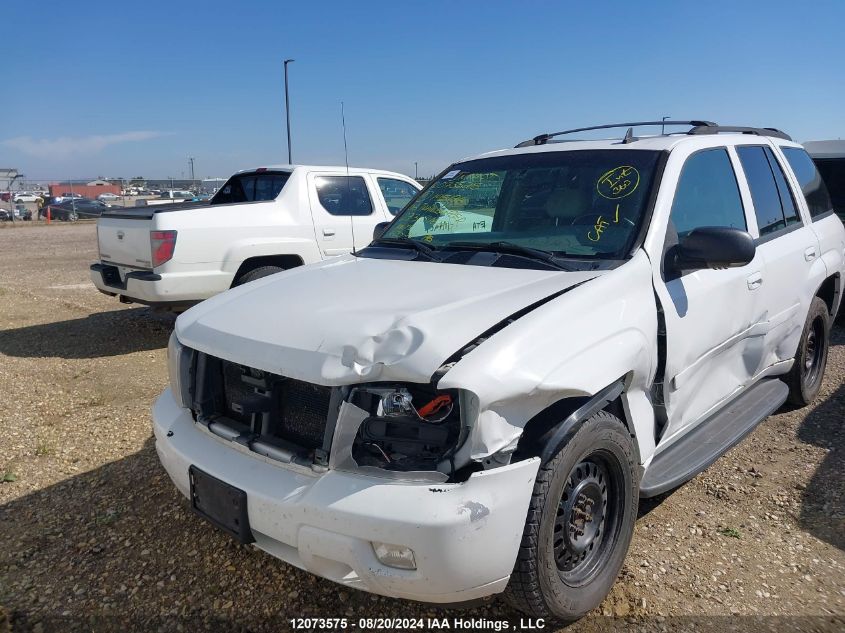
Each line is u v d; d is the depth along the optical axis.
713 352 3.54
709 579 3.05
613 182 3.46
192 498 2.78
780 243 4.29
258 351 2.61
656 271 3.12
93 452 4.43
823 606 2.87
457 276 3.11
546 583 2.49
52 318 8.77
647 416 2.98
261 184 8.20
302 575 3.09
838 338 7.33
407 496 2.23
